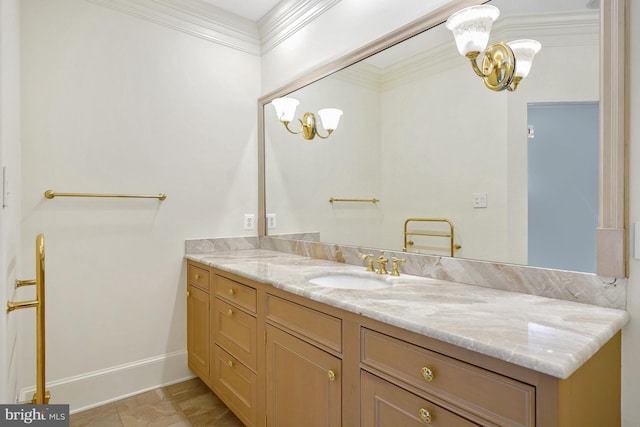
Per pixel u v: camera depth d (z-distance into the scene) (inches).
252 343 66.2
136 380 86.1
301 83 89.7
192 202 95.0
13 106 56.7
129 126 85.1
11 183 52.4
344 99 78.5
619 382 40.1
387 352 41.3
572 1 45.3
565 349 30.4
